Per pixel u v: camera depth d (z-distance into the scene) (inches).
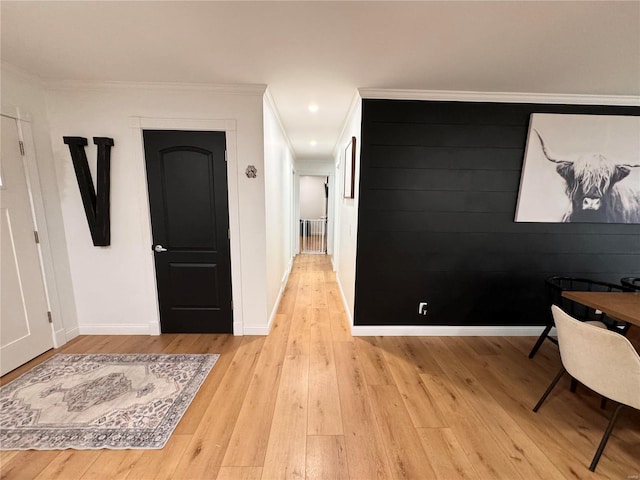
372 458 59.6
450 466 58.1
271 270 123.9
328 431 66.3
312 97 108.0
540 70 82.5
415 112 101.9
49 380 82.9
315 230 374.3
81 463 57.4
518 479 55.7
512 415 72.4
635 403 54.4
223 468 56.8
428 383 84.9
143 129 100.5
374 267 110.7
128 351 99.9
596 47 69.9
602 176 102.8
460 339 112.5
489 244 109.7
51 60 80.6
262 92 98.9
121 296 110.1
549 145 101.4
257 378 85.9
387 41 68.8
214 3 55.7
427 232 108.7
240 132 101.5
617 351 55.4
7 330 85.7
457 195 106.7
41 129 94.7
